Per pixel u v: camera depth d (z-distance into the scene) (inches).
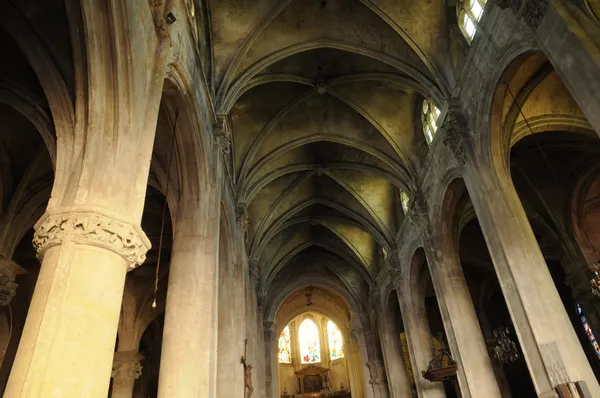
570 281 703.1
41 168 498.9
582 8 345.7
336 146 873.5
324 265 1321.4
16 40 306.5
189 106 420.5
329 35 634.2
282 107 754.8
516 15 410.3
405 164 768.9
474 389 587.5
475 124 524.7
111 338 204.4
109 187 232.2
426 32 594.2
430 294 1186.0
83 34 255.9
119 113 252.5
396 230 948.6
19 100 378.6
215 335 392.2
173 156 459.2
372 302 1159.6
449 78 583.8
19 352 183.9
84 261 207.6
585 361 383.9
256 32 591.8
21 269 457.1
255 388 843.4
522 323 431.2
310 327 1843.0
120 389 764.0
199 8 555.5
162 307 844.6
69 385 179.5
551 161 693.9
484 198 494.0
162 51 323.9
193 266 401.4
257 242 938.1
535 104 534.6
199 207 435.8
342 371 1696.6
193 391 338.6
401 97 742.5
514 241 454.3
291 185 922.1
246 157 760.3
